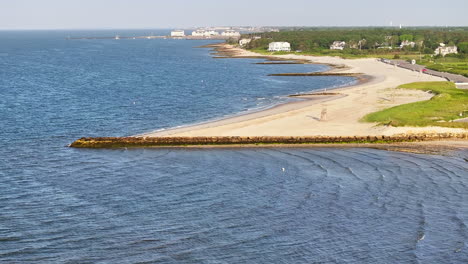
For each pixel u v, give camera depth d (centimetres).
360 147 7981
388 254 4481
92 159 7281
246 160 7238
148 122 9900
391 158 7362
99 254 4438
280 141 8156
